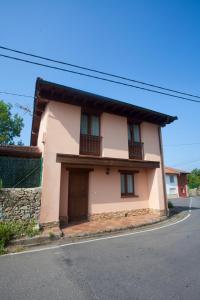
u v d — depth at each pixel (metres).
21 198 7.20
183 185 30.11
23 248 5.82
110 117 10.54
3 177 7.79
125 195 10.65
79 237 6.95
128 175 11.17
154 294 3.10
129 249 5.45
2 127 21.59
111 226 8.12
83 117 10.02
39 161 8.44
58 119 8.80
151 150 11.61
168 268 4.07
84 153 9.31
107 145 10.04
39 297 3.13
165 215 10.75
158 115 11.41
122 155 10.36
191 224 8.82
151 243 5.96
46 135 8.34
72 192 9.27
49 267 4.34
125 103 10.10
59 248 5.79
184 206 16.64
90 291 3.27
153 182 11.20
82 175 9.70
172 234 7.03
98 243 6.19
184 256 4.76
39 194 7.53
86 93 8.98
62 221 8.58
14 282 3.65
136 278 3.67
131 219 9.63
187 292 3.13
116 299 3.00
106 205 9.80
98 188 9.79
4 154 8.56
